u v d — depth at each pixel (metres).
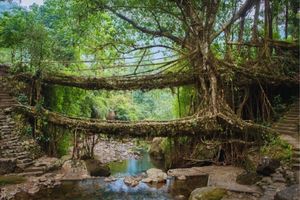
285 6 23.27
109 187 13.12
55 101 19.62
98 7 19.25
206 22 15.77
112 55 21.41
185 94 20.61
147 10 19.27
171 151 18.27
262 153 13.69
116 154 22.27
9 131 15.42
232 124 13.88
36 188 12.16
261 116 18.06
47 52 18.98
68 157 16.45
